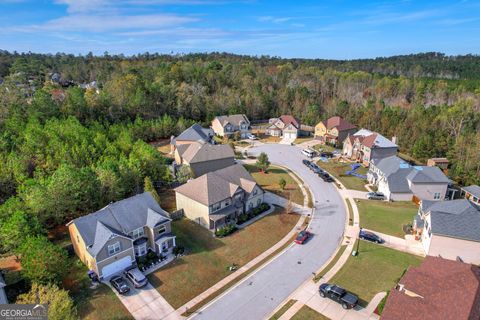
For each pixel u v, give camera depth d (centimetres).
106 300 2934
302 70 15750
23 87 9156
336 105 10625
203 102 10481
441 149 7150
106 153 5691
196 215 4309
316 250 3766
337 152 7769
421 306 2386
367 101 11156
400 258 3597
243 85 12588
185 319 2752
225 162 6309
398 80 14575
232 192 4381
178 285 3161
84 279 3203
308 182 5884
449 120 8700
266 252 3738
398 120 8750
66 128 6322
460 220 3566
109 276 3262
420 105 10462
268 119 11175
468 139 6962
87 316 2745
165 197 5122
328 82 13862
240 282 3228
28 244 2989
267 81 13412
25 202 3947
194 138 7250
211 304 2927
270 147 8156
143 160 5344
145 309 2853
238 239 3966
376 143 6750
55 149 5444
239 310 2852
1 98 7119
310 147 8181
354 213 4709
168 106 9825
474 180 5834
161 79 11669
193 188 4384
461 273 2638
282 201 5078
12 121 6500
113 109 8600
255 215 4547
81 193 4172
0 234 3359
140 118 8506
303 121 10506
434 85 13475
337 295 2894
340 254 3681
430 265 2847
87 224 3353
